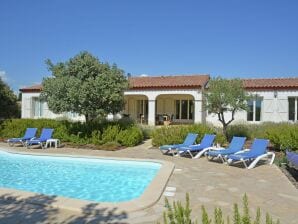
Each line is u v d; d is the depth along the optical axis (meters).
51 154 17.25
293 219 7.16
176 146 16.98
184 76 34.38
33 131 21.56
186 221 3.95
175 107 35.88
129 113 37.00
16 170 14.58
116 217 7.20
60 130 22.02
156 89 30.69
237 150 15.14
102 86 19.25
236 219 3.82
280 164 13.72
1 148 19.48
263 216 7.28
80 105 19.45
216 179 11.10
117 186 11.62
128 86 21.23
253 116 28.12
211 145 16.58
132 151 18.50
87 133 21.22
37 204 8.11
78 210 7.63
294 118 27.23
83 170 14.41
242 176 11.62
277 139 17.25
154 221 6.95
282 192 9.45
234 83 20.17
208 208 7.91
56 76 20.14
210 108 20.48
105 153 17.77
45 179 12.87
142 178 12.77
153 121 30.88
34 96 34.47
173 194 9.19
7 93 31.89
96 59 20.23
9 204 8.13
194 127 19.91
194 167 13.34
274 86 27.41
